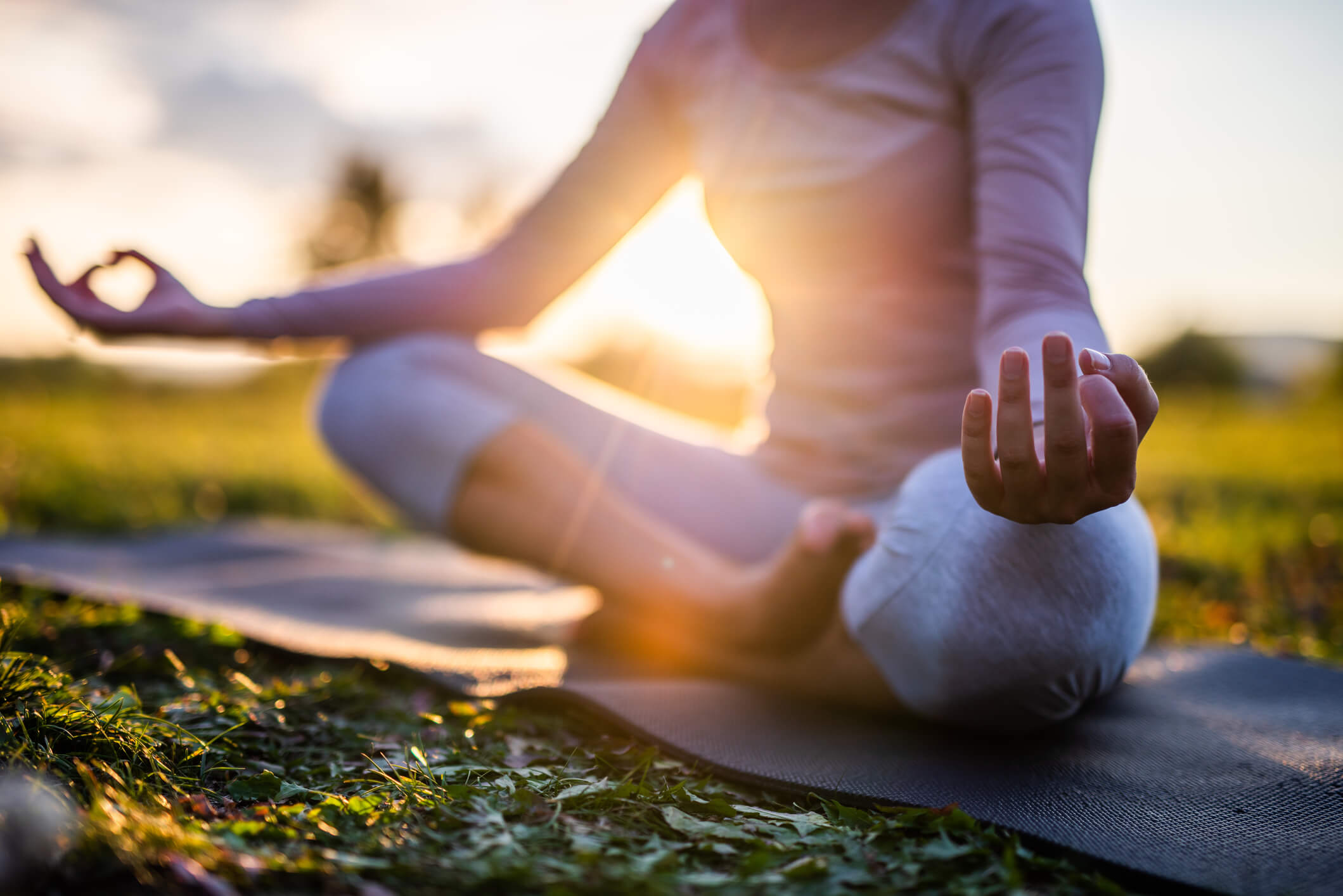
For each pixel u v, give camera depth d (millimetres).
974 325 1598
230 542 3953
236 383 13219
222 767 1118
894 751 1312
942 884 898
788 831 1023
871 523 1437
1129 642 1297
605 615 1976
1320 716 1570
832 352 1678
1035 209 1315
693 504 1857
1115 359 965
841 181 1560
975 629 1215
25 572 2400
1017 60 1406
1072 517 989
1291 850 989
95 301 1789
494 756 1222
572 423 1957
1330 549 3893
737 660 1728
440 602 2809
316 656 1730
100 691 1324
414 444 1869
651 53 1873
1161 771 1245
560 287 2006
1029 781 1192
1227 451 8023
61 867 770
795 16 1601
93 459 6066
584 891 824
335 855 865
